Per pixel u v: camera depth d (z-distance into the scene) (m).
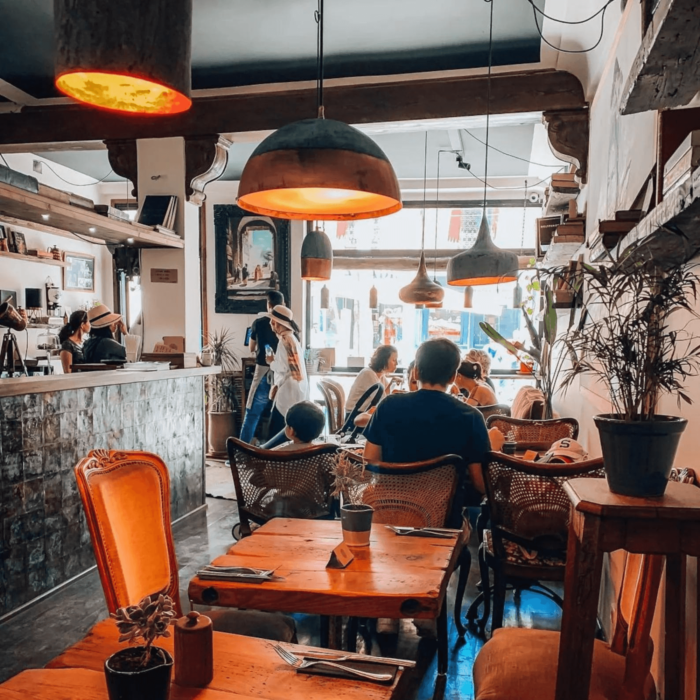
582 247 4.34
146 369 4.35
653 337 1.34
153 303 5.22
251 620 1.98
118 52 1.67
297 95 4.93
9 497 3.07
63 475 3.46
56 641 2.82
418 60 4.64
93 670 1.22
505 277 4.04
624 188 2.91
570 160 4.58
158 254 5.19
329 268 4.82
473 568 3.81
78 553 3.59
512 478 2.45
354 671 1.19
